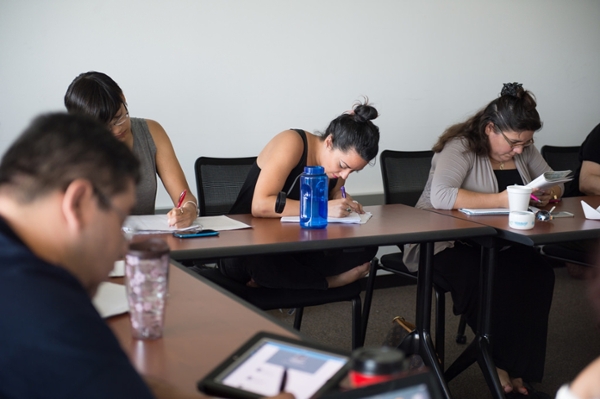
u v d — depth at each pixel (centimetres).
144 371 87
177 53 315
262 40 333
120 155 74
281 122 345
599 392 67
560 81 425
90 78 190
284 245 167
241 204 230
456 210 233
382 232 185
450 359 272
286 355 88
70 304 65
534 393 229
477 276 224
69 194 69
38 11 285
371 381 66
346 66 356
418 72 377
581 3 422
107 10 298
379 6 359
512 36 403
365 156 207
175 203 220
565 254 271
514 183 255
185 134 323
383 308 338
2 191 70
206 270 225
